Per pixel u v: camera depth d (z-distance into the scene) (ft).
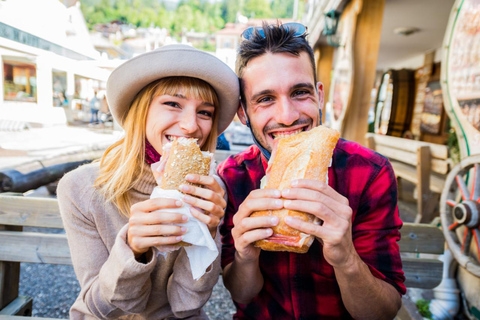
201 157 4.19
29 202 6.96
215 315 9.53
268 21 4.88
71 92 43.21
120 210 4.69
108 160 5.01
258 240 3.85
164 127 4.56
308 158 3.87
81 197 4.68
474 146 7.77
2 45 22.13
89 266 4.53
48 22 24.67
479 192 7.72
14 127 31.12
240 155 5.90
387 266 4.82
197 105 4.68
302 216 3.67
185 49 4.47
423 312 9.00
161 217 3.57
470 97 7.77
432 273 6.98
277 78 4.35
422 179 14.42
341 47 17.12
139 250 3.80
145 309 4.88
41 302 10.04
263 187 4.33
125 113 5.22
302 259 5.00
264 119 4.66
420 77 28.84
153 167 4.37
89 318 4.58
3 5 20.42
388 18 18.30
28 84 33.86
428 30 20.12
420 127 28.40
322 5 20.97
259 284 4.91
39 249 6.92
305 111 4.57
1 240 7.00
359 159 5.11
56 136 29.66
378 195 4.94
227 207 5.59
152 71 4.37
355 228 5.03
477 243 7.59
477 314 8.20
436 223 11.82
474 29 7.61
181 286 4.56
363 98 14.78
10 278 7.37
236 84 4.92
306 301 5.03
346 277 4.01
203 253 4.05
